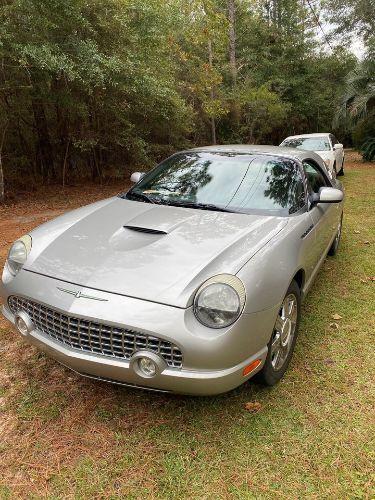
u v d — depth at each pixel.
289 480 2.11
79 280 2.38
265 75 25.42
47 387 2.81
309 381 2.86
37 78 9.72
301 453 2.27
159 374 2.17
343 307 3.96
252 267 2.37
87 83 9.10
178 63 16.73
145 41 11.47
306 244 3.09
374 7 24.55
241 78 23.41
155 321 2.13
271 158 3.63
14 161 11.58
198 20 15.91
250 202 3.22
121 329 2.19
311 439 2.36
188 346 2.12
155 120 13.73
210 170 3.59
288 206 3.22
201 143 20.17
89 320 2.23
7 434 2.41
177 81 16.66
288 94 26.73
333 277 4.70
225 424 2.48
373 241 6.05
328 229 4.10
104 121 12.17
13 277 2.66
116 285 2.29
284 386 2.81
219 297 2.19
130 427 2.46
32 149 12.16
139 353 2.16
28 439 2.38
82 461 2.23
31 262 2.64
